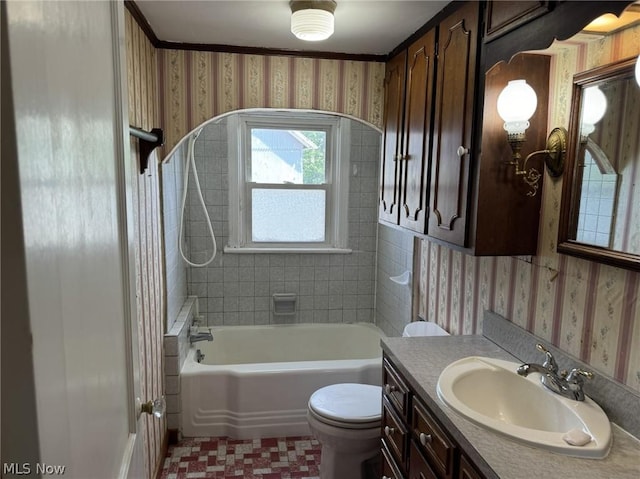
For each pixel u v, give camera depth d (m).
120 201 0.88
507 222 1.49
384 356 1.77
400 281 2.81
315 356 3.48
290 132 3.40
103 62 0.76
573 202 1.33
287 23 1.98
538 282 1.52
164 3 1.75
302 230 3.52
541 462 1.00
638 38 1.12
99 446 0.69
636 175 1.12
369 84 2.50
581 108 1.30
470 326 1.98
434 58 1.77
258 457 2.40
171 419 2.52
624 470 0.98
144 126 2.05
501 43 1.33
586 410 1.18
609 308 1.22
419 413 1.41
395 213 2.20
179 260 3.01
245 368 2.60
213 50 2.32
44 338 0.46
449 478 1.21
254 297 3.48
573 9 1.04
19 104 0.41
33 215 0.44
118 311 0.84
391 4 1.70
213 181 3.30
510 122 1.40
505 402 1.42
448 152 1.64
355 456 1.97
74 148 0.58
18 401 0.42
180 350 2.58
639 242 1.11
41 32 0.47
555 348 1.42
